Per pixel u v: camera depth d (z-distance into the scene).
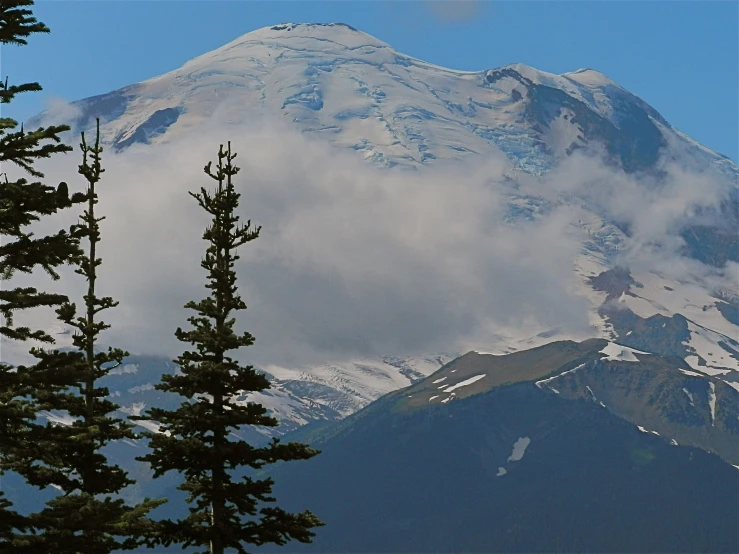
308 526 111.94
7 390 82.69
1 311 82.81
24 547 80.62
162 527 107.44
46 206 82.38
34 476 102.38
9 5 83.69
